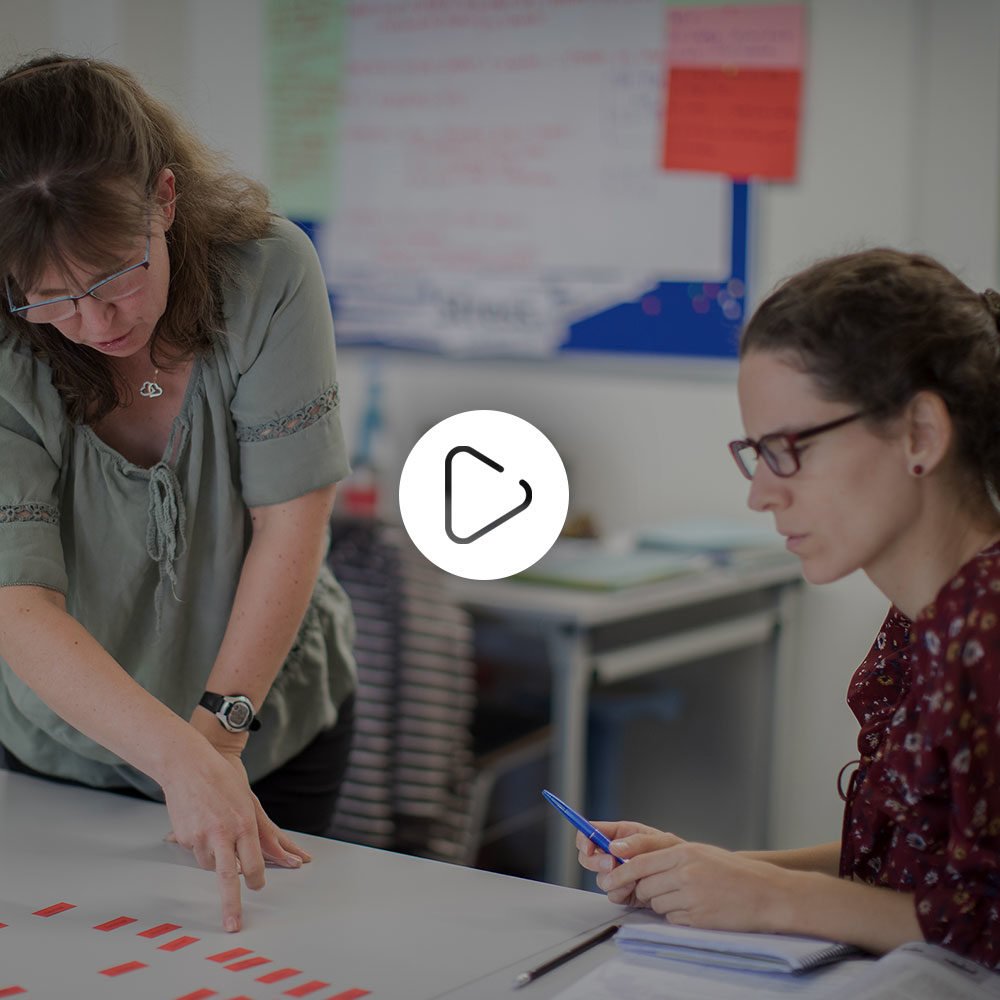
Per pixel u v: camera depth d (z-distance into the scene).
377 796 2.33
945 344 0.89
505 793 2.95
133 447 1.31
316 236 3.14
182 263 1.21
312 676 1.45
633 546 2.66
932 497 0.90
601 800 2.78
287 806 1.49
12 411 1.24
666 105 2.70
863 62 2.52
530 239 2.88
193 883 1.11
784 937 0.94
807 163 2.58
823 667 2.68
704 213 2.68
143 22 3.11
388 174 3.03
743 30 2.61
